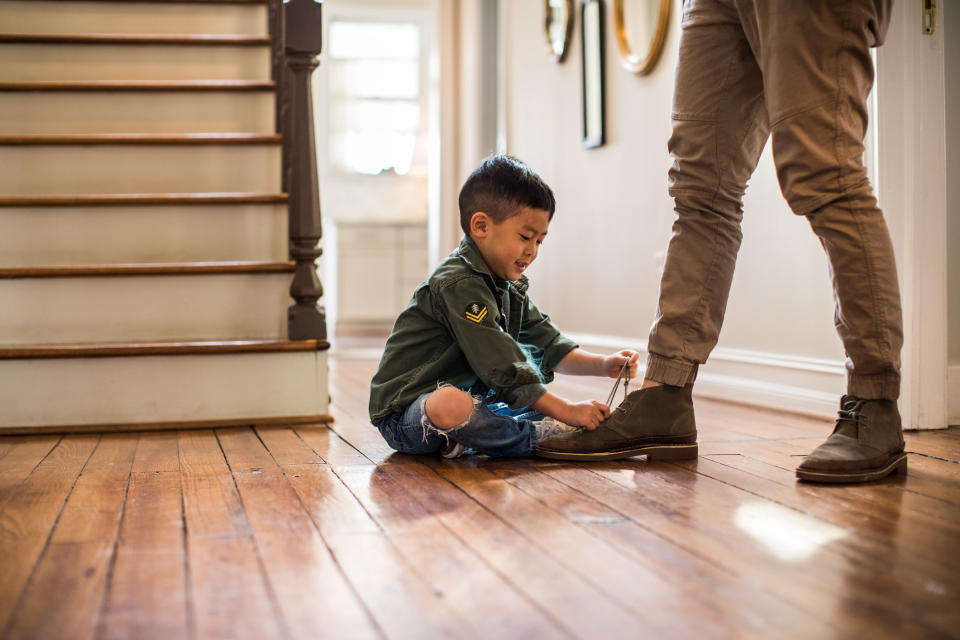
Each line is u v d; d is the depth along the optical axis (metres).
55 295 2.29
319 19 2.30
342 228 6.78
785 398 2.37
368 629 0.80
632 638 0.78
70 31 3.14
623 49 3.20
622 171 3.28
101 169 2.65
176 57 3.04
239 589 0.92
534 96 4.14
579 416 1.58
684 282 1.59
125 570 0.98
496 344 1.54
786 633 0.79
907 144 1.99
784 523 1.15
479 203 1.59
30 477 1.52
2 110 2.79
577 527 1.14
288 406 2.19
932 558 1.00
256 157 2.71
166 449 1.82
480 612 0.84
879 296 1.40
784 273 2.42
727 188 1.57
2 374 2.07
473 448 1.59
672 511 1.22
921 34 1.98
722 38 1.54
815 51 1.38
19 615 0.85
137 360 2.13
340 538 1.10
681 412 1.61
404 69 7.09
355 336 6.30
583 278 3.63
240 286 2.38
